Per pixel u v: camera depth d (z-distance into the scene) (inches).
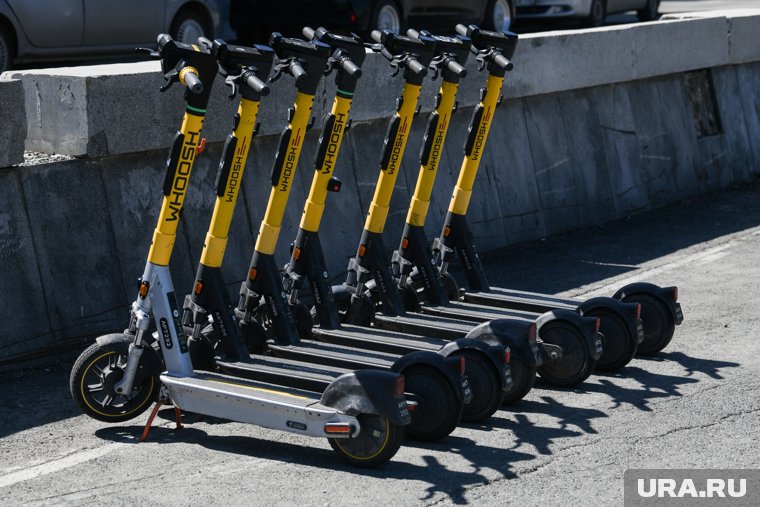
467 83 609.3
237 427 360.5
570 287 561.0
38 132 461.1
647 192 751.1
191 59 332.5
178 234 481.4
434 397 339.9
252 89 346.9
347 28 845.8
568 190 690.2
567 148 692.1
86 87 442.9
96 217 454.3
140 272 466.9
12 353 422.0
